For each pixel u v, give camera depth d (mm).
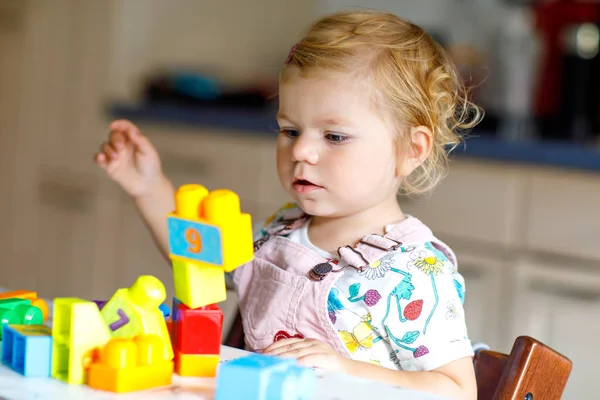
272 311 1266
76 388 800
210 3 3316
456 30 3125
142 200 1497
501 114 2844
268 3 3494
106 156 1485
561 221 2254
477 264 2375
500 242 2338
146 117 2984
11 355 869
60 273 3232
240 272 1341
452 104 1418
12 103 3301
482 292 2367
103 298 3125
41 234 3277
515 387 1024
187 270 854
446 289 1195
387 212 1307
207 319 856
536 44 2920
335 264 1257
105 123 3092
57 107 3197
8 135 3322
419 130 1315
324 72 1244
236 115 2820
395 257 1220
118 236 3082
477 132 2660
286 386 756
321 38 1281
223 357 932
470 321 2395
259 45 3492
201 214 850
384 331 1200
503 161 2316
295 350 1005
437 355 1159
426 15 3217
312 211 1277
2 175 3352
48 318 1026
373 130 1248
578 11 2869
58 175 3215
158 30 3178
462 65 2844
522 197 2303
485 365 1180
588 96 2693
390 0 3289
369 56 1266
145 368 809
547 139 2561
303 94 1249
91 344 818
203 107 3018
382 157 1264
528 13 2955
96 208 3125
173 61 3246
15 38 3271
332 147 1247
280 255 1324
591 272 2223
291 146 1273
